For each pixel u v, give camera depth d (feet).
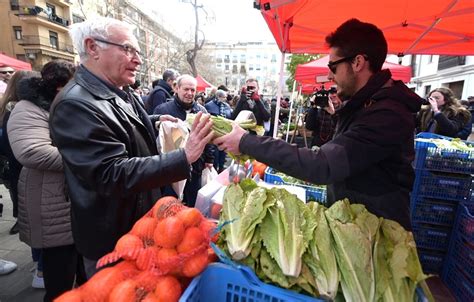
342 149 3.49
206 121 4.11
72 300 2.60
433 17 7.82
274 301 2.81
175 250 2.94
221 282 2.98
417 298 3.01
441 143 9.95
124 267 2.91
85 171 3.89
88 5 92.89
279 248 3.03
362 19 8.23
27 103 6.12
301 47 10.85
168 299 2.64
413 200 9.52
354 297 2.90
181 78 12.04
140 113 6.15
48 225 6.04
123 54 4.80
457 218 8.86
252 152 3.76
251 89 18.38
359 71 4.20
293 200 3.57
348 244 3.13
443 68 48.85
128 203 4.67
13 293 7.88
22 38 76.64
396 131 3.53
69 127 3.97
